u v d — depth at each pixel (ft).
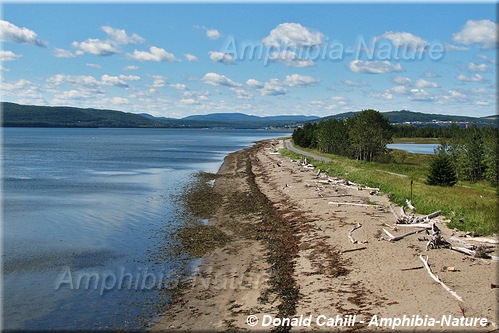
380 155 239.71
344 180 133.28
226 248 70.38
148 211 100.58
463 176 178.81
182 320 45.09
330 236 71.31
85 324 44.86
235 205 106.63
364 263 57.11
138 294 52.21
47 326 44.50
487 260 55.26
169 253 68.13
